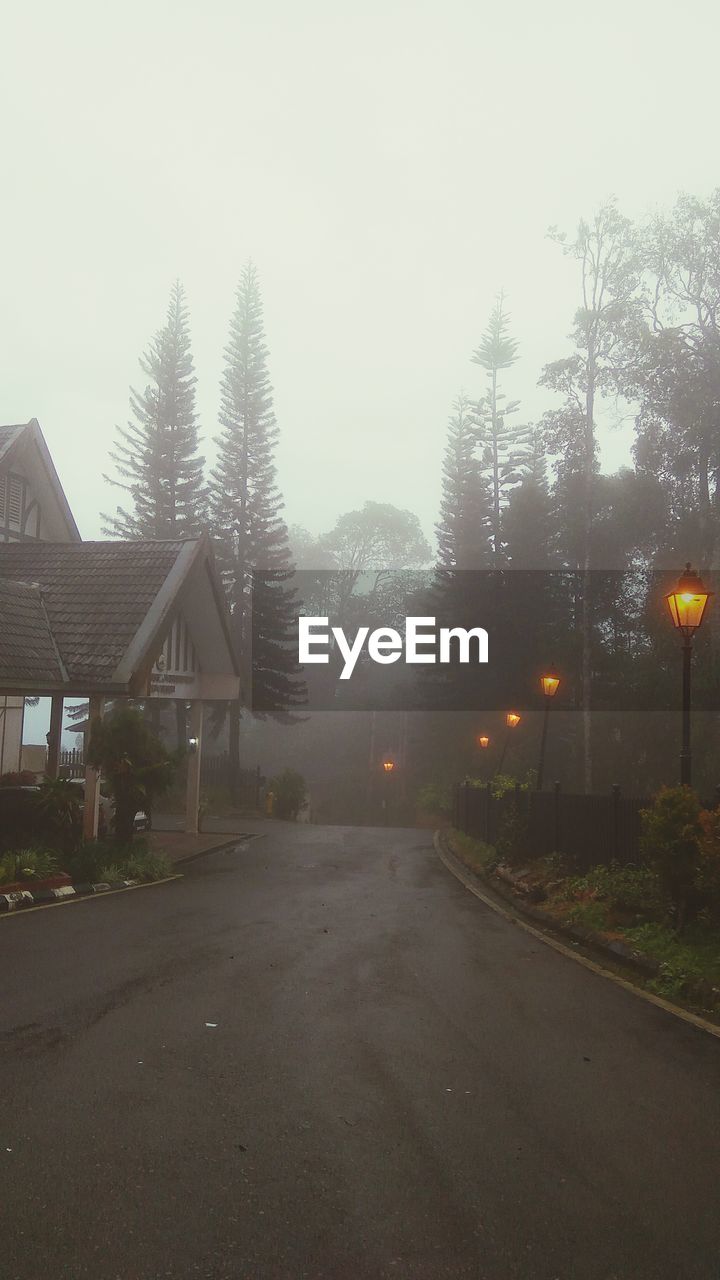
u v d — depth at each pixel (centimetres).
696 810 1019
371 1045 640
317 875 1812
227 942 1023
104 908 1258
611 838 1410
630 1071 596
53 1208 383
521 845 1858
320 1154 447
